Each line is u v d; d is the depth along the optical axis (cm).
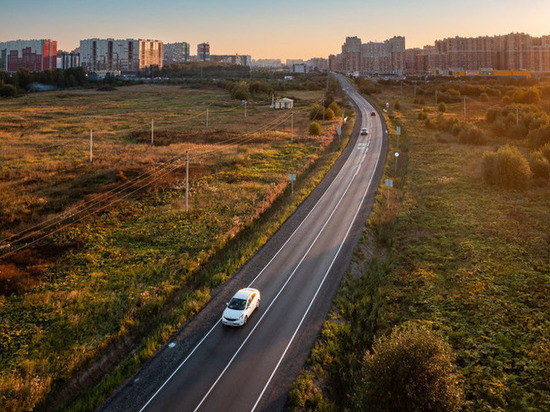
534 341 2078
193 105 14138
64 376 1939
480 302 2459
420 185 5234
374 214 4194
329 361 2019
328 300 2627
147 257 3212
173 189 4928
